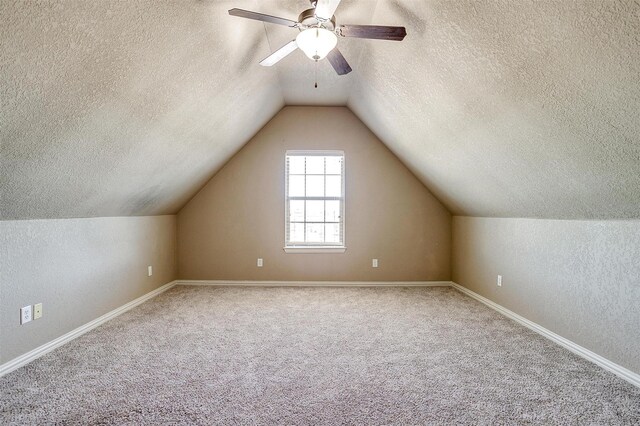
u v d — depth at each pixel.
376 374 2.17
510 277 3.38
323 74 3.53
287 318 3.29
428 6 1.92
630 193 1.93
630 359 2.11
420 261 4.73
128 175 2.84
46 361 2.31
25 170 1.92
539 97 1.82
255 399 1.87
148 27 1.72
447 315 3.42
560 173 2.23
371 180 4.70
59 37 1.42
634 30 1.22
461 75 2.18
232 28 2.24
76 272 2.80
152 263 4.07
